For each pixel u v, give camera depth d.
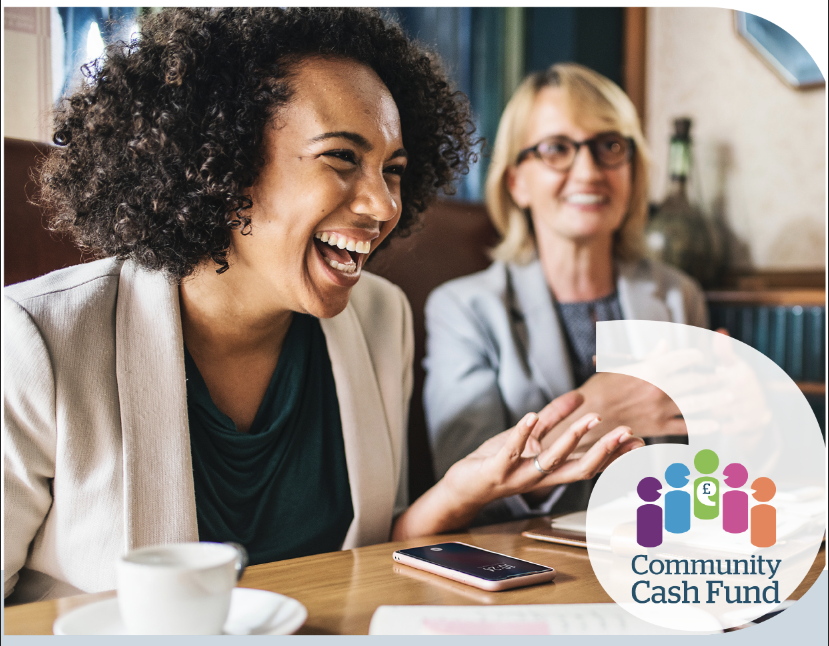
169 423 0.66
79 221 0.73
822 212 1.89
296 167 0.64
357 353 0.85
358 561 0.60
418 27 1.66
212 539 0.70
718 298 1.81
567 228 1.53
